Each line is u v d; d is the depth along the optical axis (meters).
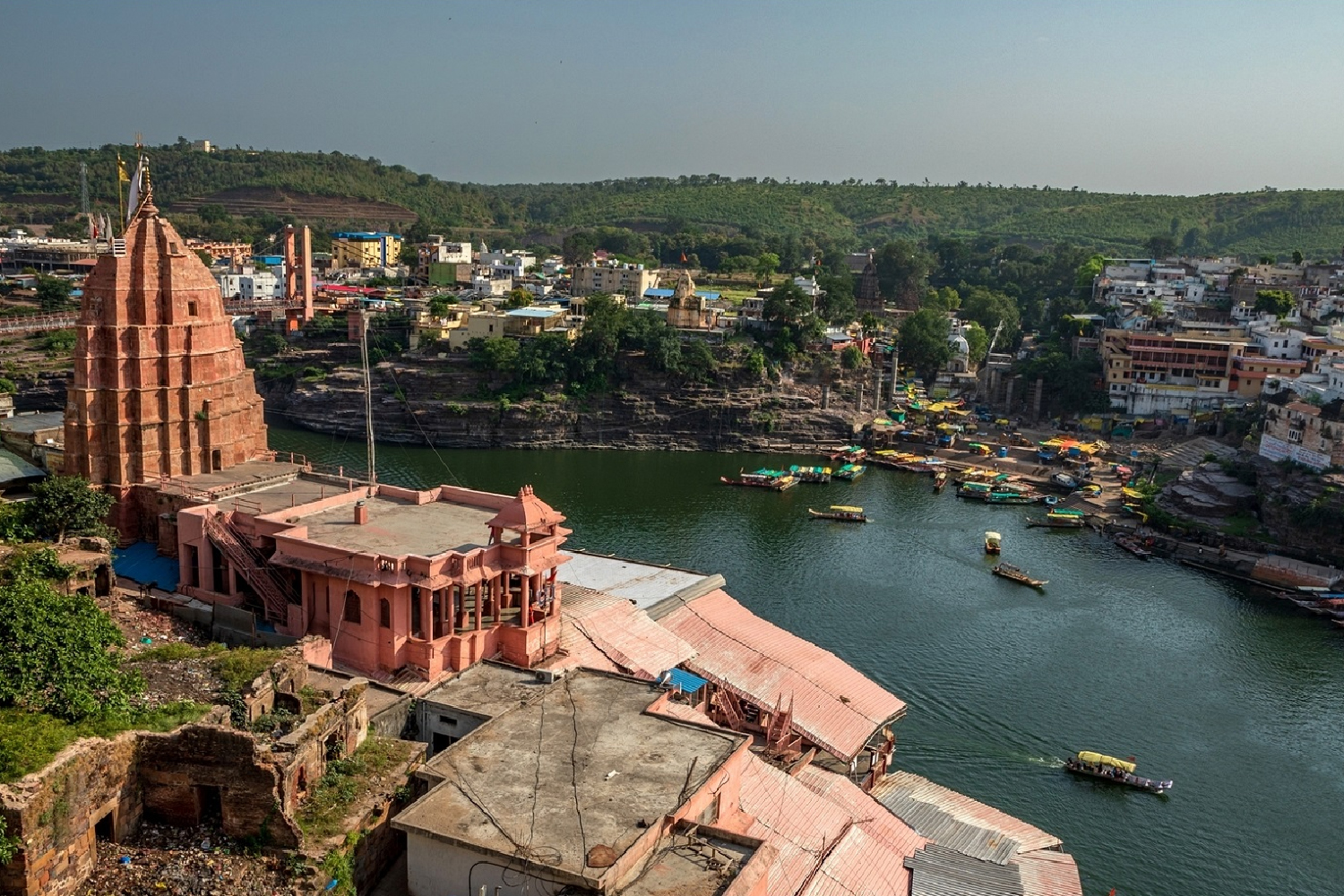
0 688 33.53
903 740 74.56
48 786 29.94
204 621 54.97
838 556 118.06
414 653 51.97
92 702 34.81
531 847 32.84
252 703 39.00
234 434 69.12
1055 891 50.28
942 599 104.75
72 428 63.22
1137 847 63.16
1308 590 110.06
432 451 171.50
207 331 66.69
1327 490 120.75
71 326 176.88
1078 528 135.50
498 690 47.75
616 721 41.75
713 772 38.03
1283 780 71.75
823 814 51.38
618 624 63.09
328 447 169.38
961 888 49.19
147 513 63.78
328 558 52.84
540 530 55.78
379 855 36.69
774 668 66.06
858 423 186.75
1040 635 95.94
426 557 51.34
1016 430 188.50
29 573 47.50
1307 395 147.12
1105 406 188.38
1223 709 82.12
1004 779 70.06
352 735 39.69
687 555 115.75
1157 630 98.88
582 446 180.00
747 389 186.25
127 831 33.56
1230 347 181.38
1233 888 59.84
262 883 32.44
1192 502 134.25
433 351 187.88
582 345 184.75
